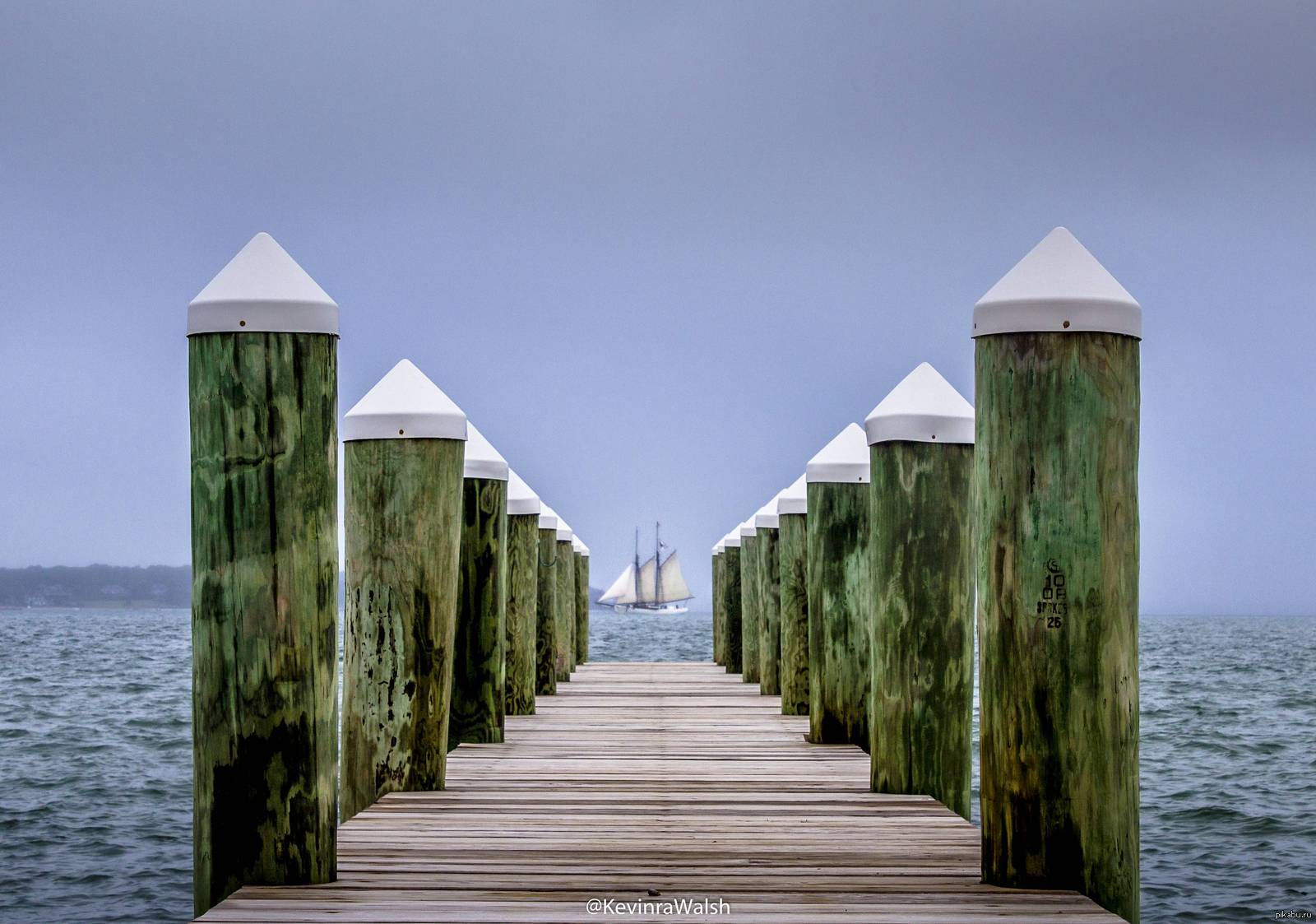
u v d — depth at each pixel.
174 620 101.75
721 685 17.14
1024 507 5.15
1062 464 5.11
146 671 31.56
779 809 7.40
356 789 8.06
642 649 50.12
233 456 5.24
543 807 7.49
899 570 7.77
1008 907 5.03
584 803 7.64
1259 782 13.74
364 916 4.93
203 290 5.32
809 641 10.82
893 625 7.82
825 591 10.58
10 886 9.16
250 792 5.29
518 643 13.04
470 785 8.35
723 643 22.27
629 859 6.02
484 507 10.68
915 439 7.67
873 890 5.38
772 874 5.71
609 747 10.44
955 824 6.93
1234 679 31.39
